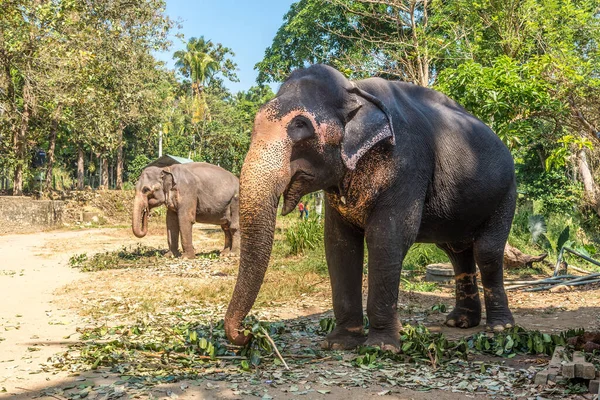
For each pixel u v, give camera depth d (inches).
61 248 710.5
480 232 242.7
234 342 175.3
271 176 170.9
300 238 583.2
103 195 1214.3
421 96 234.1
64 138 1477.6
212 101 2253.9
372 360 191.2
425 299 347.9
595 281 395.2
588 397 153.6
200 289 375.6
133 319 290.4
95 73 894.4
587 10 670.5
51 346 229.8
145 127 1448.1
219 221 609.9
